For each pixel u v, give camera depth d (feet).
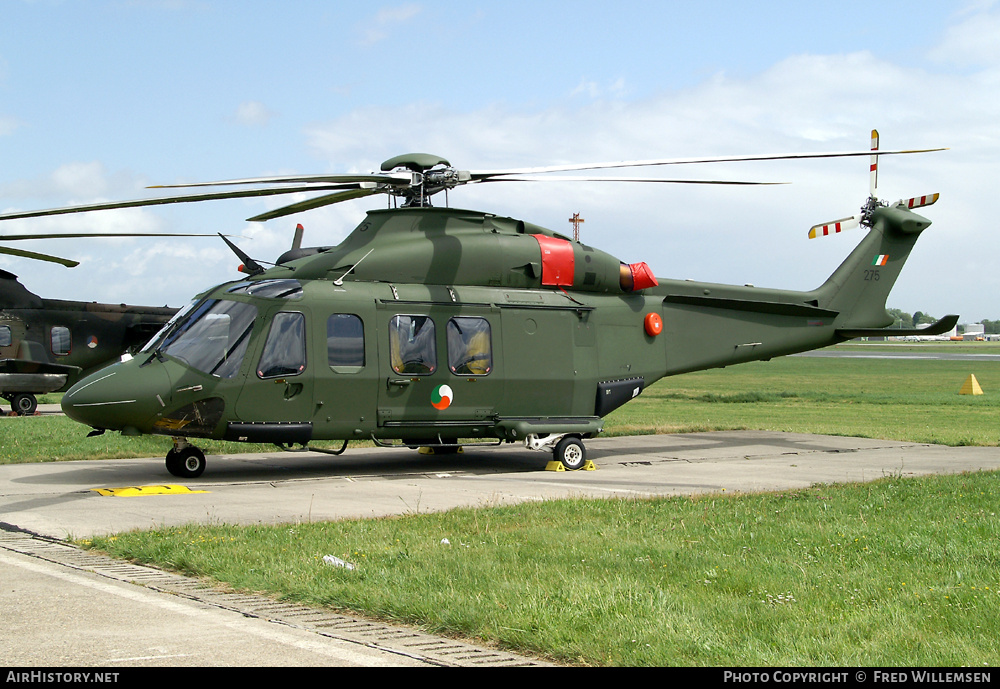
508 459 55.57
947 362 306.35
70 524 31.32
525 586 21.54
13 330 82.12
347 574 23.09
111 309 88.22
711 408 105.40
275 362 44.55
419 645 18.35
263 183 42.47
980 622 19.30
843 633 18.65
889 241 65.10
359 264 47.73
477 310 49.62
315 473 48.29
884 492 38.60
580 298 53.31
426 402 47.96
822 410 102.68
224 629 19.15
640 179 47.80
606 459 55.36
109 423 42.86
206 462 52.29
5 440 58.44
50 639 18.26
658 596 20.63
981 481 41.83
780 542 27.45
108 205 44.60
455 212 50.88
